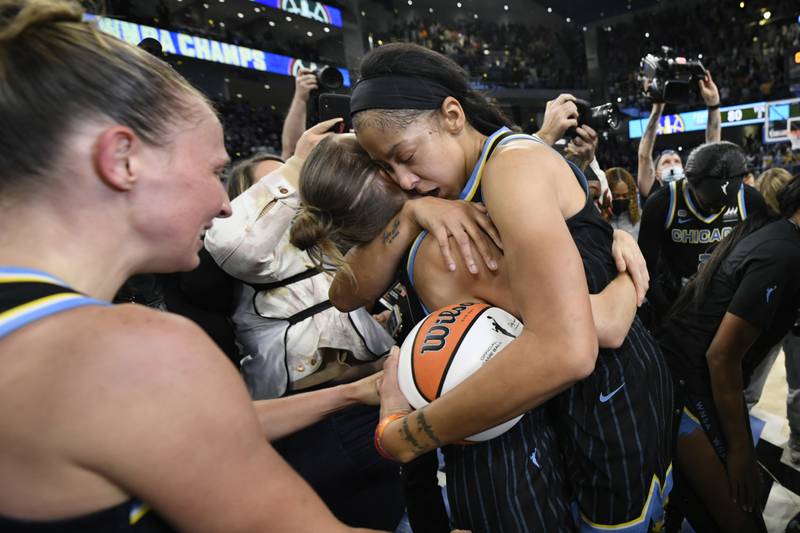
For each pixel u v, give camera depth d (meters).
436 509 1.06
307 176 0.89
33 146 0.37
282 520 0.39
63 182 0.38
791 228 1.16
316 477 1.19
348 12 15.04
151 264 0.47
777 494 1.75
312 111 1.88
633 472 0.82
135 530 0.36
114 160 0.40
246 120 13.06
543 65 19.16
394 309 1.42
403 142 0.76
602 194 2.36
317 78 1.81
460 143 0.80
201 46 11.57
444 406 0.66
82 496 0.34
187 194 0.45
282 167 1.16
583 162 1.73
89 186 0.39
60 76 0.38
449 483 0.86
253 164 1.43
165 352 0.35
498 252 0.74
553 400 0.89
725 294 1.21
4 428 0.32
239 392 0.38
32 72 0.37
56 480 0.33
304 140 1.18
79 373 0.33
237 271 1.12
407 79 0.75
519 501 0.78
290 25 14.08
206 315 1.21
